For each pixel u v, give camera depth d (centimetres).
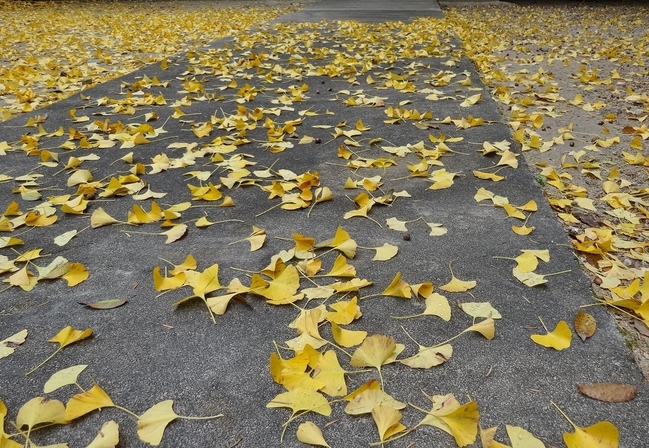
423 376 127
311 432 109
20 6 1302
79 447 110
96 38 777
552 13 1073
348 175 250
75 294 163
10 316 154
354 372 127
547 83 473
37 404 115
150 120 344
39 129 318
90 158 276
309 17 887
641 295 160
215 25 926
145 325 148
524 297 156
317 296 155
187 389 125
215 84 439
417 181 241
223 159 269
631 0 1228
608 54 592
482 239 189
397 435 111
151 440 111
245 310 152
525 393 121
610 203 236
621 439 110
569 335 134
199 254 183
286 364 126
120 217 213
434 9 978
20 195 235
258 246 185
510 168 253
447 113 345
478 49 643
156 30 859
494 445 104
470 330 140
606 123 356
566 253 179
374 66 495
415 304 153
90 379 129
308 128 321
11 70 520
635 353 140
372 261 176
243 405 120
